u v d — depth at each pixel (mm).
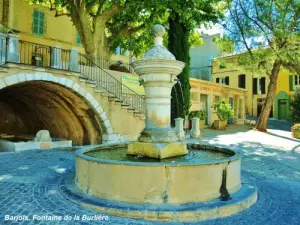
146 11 16109
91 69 13625
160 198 4074
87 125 13734
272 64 19516
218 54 31281
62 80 11523
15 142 10688
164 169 4074
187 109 15078
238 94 27797
